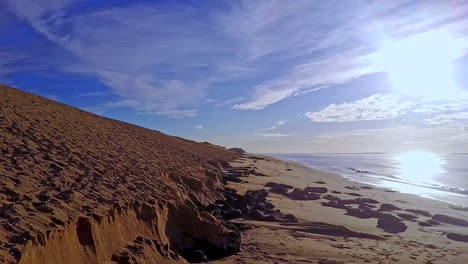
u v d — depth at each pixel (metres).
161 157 14.80
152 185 8.52
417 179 35.19
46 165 6.86
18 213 4.30
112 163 9.20
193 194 11.06
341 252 8.13
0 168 5.82
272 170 31.11
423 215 14.57
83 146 9.92
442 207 17.25
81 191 5.98
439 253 8.73
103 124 18.69
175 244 6.91
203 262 6.73
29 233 3.89
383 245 9.20
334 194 19.48
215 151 41.75
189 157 20.23
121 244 5.46
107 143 12.38
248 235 9.05
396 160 96.88
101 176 7.53
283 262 7.12
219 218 10.52
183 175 12.39
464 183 31.50
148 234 6.30
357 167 57.41
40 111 13.10
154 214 6.70
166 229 7.02
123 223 5.79
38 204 4.84
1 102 11.64
